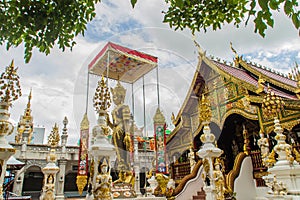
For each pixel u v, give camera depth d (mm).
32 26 2912
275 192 5926
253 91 10781
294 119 9328
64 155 20266
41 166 19516
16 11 2936
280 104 9258
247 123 13633
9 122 3559
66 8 3039
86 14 3416
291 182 5867
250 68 13656
